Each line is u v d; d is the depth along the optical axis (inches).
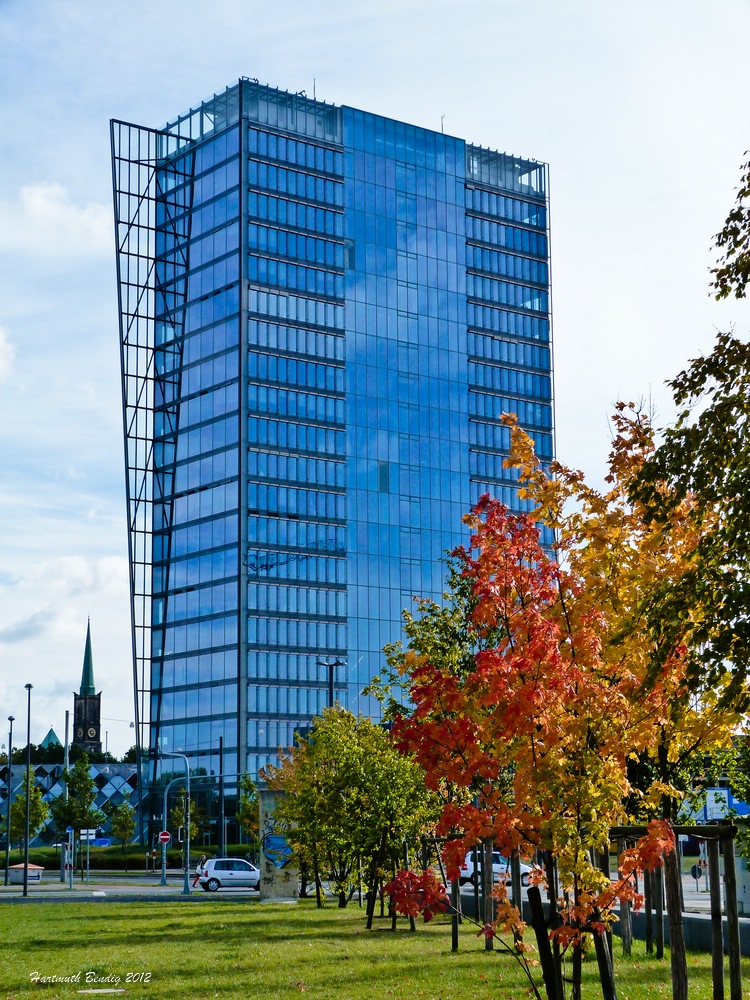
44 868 4340.6
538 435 5659.5
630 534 680.4
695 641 579.2
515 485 5556.1
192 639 4852.4
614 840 761.0
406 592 5132.9
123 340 5068.9
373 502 5103.3
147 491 5064.0
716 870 666.2
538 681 554.6
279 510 4832.7
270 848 2370.8
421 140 5502.0
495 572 585.0
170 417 5098.4
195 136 5132.9
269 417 4857.3
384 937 1348.4
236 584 4692.4
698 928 1083.3
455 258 5531.5
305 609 4840.1
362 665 4955.7
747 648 567.8
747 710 604.1
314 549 4899.1
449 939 1298.0
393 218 5364.2
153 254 5196.9
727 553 583.5
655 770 965.8
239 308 4835.1
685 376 610.5
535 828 560.4
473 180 5654.5
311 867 2183.8
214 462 4864.7
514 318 5684.1
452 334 5462.6
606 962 582.2
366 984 903.1
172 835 4574.3
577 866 553.9
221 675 4702.3
